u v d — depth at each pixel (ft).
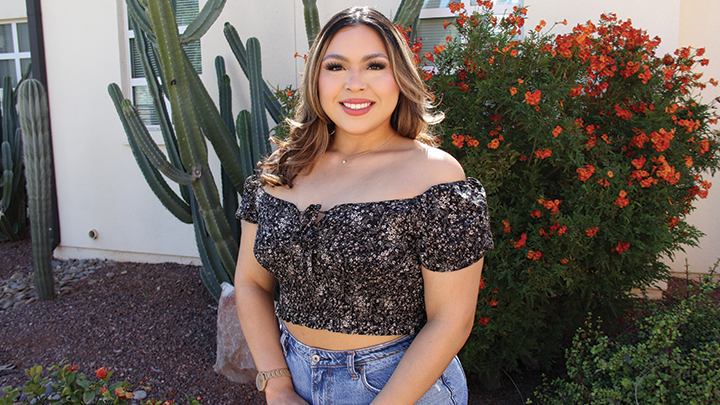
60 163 18.10
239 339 10.00
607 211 8.25
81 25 17.04
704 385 6.32
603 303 9.62
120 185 17.54
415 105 4.49
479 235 3.80
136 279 16.02
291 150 4.62
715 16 13.50
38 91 13.66
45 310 13.80
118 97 12.98
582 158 8.04
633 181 8.95
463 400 4.44
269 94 13.84
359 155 4.38
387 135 4.59
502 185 8.85
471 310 3.91
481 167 8.08
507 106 8.39
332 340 4.10
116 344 11.70
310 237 3.95
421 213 3.78
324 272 3.94
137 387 9.81
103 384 7.06
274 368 4.50
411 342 4.09
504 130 8.42
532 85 8.15
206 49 15.48
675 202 9.43
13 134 20.75
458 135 8.05
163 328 12.50
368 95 4.15
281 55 14.67
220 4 11.49
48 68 17.63
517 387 9.36
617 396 6.75
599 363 7.27
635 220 8.70
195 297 14.46
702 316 8.00
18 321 13.15
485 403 9.07
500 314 8.68
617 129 9.42
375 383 4.01
